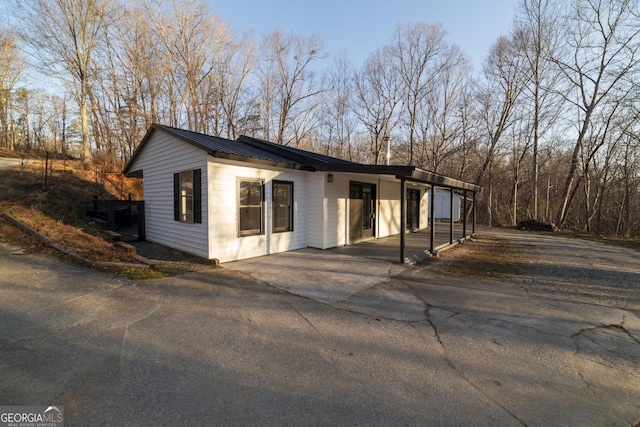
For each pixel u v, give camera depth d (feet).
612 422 6.32
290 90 79.15
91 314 11.09
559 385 7.68
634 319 12.51
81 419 5.82
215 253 20.59
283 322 11.27
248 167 22.54
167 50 60.39
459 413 6.45
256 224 23.50
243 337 9.86
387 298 14.53
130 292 13.76
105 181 45.16
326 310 12.70
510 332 10.96
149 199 28.48
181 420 5.91
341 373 7.91
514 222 67.05
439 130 80.53
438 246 30.14
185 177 22.88
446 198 78.33
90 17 56.18
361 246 29.45
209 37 64.18
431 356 9.02
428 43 77.30
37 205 28.91
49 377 7.16
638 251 30.30
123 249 21.29
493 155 72.59
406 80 80.69
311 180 27.45
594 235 45.37
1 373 7.23
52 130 95.40
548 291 16.34
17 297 12.09
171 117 63.67
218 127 70.33
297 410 6.37
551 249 31.19
